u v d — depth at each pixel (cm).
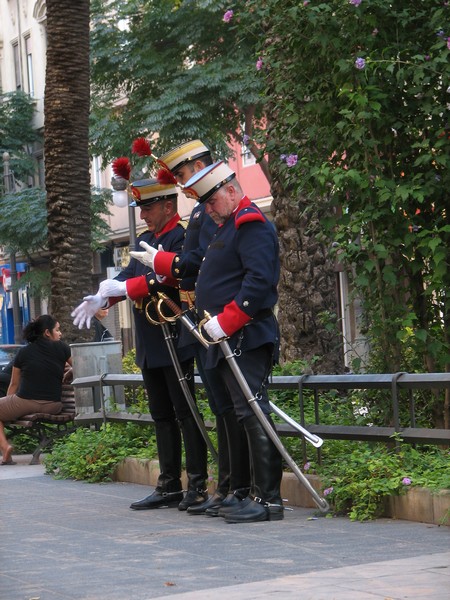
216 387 855
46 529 846
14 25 5144
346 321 1426
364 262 974
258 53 1070
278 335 832
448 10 960
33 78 5000
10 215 3888
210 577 623
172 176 903
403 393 961
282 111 1047
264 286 801
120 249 4400
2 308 5419
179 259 862
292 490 915
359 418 956
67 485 1152
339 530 769
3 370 1962
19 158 4719
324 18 978
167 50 2844
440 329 987
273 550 699
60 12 1945
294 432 938
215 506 880
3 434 1463
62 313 1953
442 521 762
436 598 541
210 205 820
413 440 859
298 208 1406
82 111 1961
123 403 1323
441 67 958
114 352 1428
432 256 948
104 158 2906
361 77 960
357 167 980
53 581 636
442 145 950
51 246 1969
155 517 893
